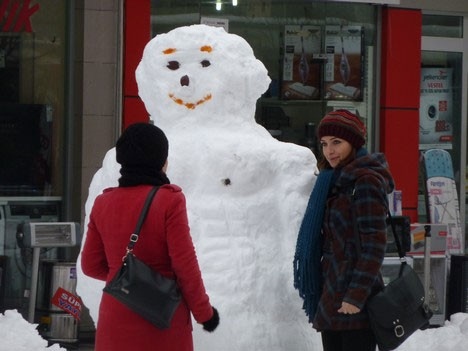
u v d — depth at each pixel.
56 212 12.84
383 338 6.93
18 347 9.27
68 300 11.62
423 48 14.62
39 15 12.73
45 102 12.77
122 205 6.02
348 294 6.83
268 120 13.72
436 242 13.16
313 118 13.89
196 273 5.90
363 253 6.89
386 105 14.02
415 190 14.16
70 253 12.71
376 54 14.08
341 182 7.06
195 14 13.20
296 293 7.51
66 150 12.70
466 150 14.95
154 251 5.93
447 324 11.35
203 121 7.81
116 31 12.62
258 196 7.64
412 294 7.04
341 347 7.17
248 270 7.45
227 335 7.29
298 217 7.49
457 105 14.88
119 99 12.62
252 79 7.91
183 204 5.99
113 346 5.90
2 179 12.72
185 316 5.97
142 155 6.07
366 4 13.93
